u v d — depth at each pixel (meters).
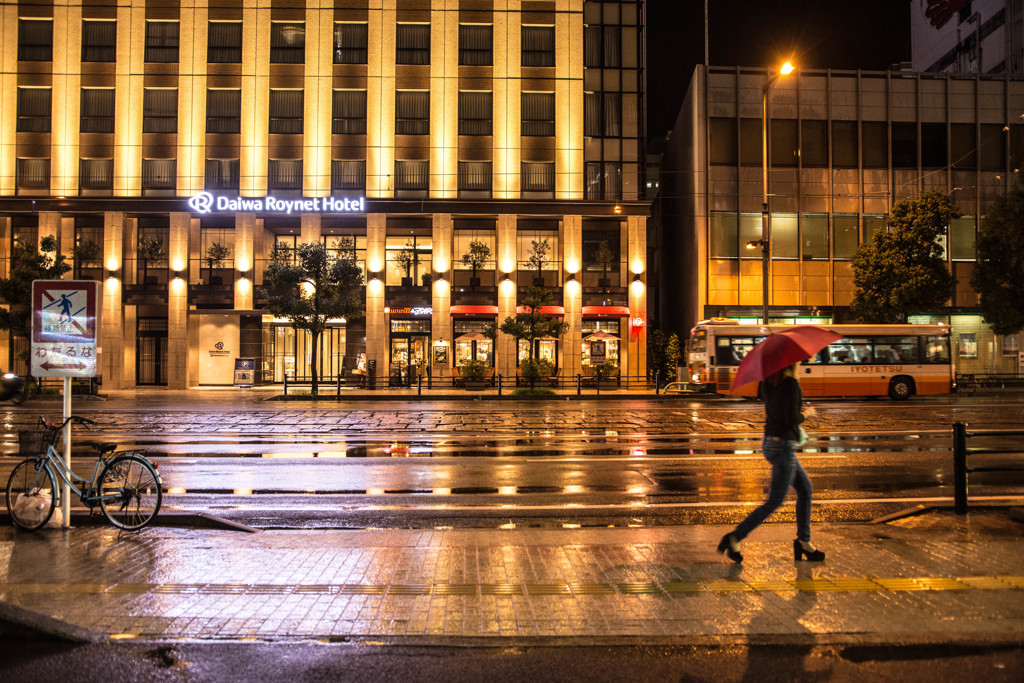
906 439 13.96
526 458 11.71
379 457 11.86
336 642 4.04
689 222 35.00
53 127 33.03
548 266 35.34
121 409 22.02
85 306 6.99
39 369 6.96
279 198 32.91
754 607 4.54
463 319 34.97
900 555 5.71
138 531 6.75
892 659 3.86
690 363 26.55
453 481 9.73
